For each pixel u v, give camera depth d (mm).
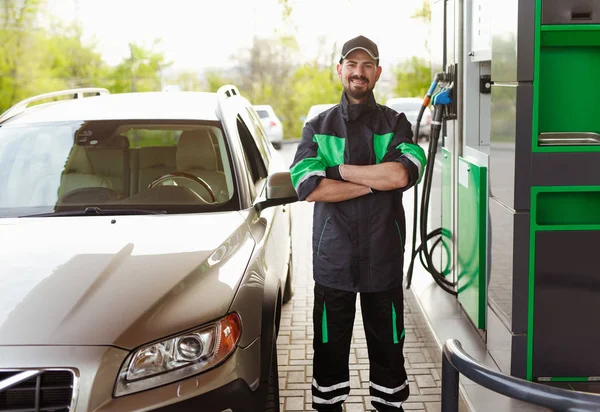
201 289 2793
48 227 3328
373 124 3355
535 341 3631
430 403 3980
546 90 3814
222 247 3127
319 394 3559
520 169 3480
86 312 2576
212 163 3818
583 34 3467
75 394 2408
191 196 3662
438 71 5652
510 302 3627
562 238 3549
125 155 3844
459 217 5035
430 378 4312
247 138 4469
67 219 3451
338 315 3445
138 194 3691
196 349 2607
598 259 3561
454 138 5316
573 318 3609
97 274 2805
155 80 32938
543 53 3781
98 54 31438
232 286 2883
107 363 2449
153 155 3854
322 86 35375
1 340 2455
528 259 3564
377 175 3256
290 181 3688
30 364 2416
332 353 3496
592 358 3635
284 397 4102
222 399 2605
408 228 9273
